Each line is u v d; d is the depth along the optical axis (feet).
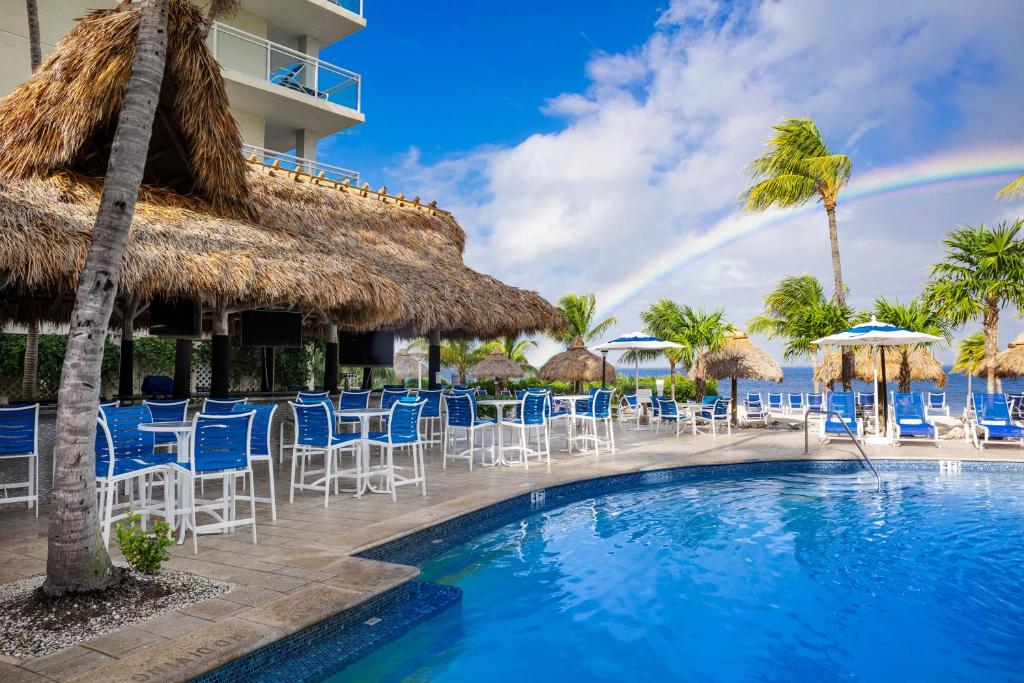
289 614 11.55
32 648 10.03
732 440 44.62
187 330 28.84
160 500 22.72
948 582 16.52
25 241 19.36
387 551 17.26
